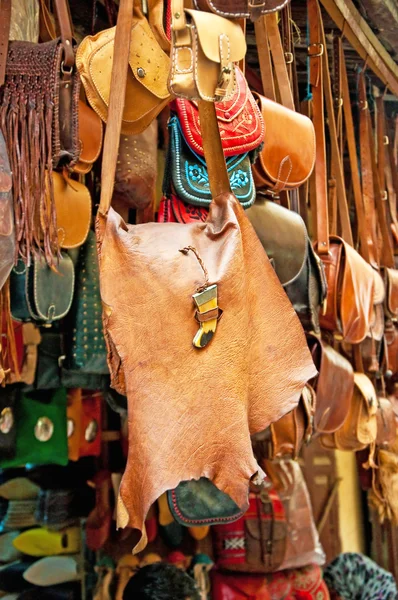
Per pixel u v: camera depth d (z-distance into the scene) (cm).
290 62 201
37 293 157
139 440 100
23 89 125
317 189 207
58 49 123
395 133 312
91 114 136
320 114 209
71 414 216
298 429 182
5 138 125
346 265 204
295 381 113
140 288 105
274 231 160
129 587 212
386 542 331
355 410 223
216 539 246
